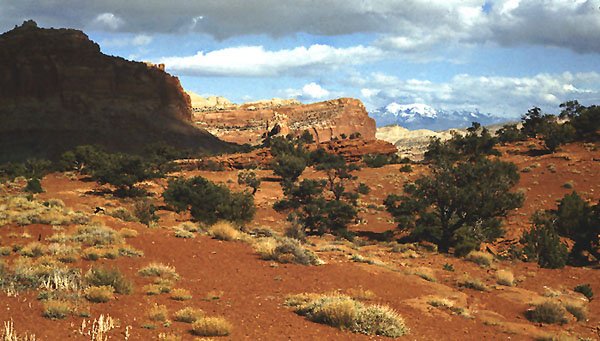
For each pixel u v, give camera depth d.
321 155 125.50
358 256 27.08
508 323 18.03
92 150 111.31
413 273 25.16
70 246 20.94
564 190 72.88
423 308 18.44
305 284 19.78
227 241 26.98
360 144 137.38
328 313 14.79
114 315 13.34
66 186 87.19
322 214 62.12
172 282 17.77
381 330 14.46
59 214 27.73
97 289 14.66
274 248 24.17
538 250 36.34
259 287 18.72
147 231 27.30
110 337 11.60
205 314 14.37
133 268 19.41
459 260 33.16
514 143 109.25
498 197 46.62
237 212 48.53
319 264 23.77
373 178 95.81
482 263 32.56
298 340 12.92
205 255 23.08
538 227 42.91
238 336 12.75
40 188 74.25
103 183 75.69
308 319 15.02
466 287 23.91
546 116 115.62
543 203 67.06
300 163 96.75
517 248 38.12
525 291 23.94
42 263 18.30
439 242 47.53
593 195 69.75
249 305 16.00
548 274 30.58
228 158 124.38
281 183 86.06
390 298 19.31
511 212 63.00
